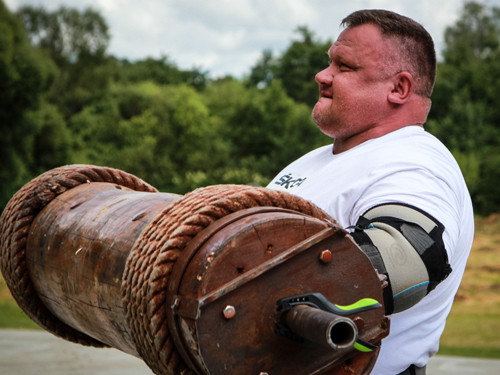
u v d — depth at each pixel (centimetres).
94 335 161
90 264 142
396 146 164
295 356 109
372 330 115
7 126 2328
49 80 2520
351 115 180
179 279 106
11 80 2294
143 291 110
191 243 109
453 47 3850
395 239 129
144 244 114
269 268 106
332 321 96
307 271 110
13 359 546
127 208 147
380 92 179
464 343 732
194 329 103
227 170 3044
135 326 115
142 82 4344
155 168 3272
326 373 115
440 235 134
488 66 3309
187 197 118
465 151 2666
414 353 162
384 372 159
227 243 105
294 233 110
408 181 148
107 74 4044
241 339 105
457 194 161
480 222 2217
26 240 179
